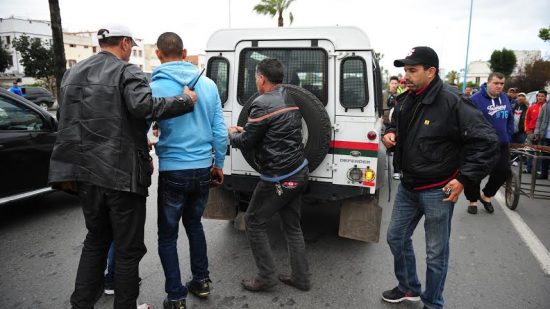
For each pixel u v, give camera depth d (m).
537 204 6.14
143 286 3.33
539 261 3.98
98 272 2.57
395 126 3.00
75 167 2.33
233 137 3.16
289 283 3.40
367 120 3.66
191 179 2.78
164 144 2.72
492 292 3.35
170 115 2.42
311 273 3.65
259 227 3.16
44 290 3.26
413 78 2.57
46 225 4.74
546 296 3.29
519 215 5.55
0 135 4.41
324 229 4.74
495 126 5.08
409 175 2.73
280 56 3.85
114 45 2.45
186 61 2.81
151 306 3.04
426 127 2.58
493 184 5.29
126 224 2.42
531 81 27.75
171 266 2.86
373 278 3.56
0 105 4.50
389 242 3.02
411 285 3.11
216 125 2.94
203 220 4.98
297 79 3.83
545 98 8.77
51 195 5.95
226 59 4.01
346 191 3.78
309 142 3.55
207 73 4.08
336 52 3.68
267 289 3.29
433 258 2.74
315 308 3.06
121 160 2.32
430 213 2.68
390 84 8.91
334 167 3.79
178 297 2.91
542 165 7.91
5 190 4.50
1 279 3.43
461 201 6.22
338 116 3.72
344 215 3.89
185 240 4.31
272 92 3.03
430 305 2.86
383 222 5.13
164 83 2.65
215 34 4.00
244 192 4.19
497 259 4.03
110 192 2.34
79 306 2.50
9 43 54.06
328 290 3.34
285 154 2.99
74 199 5.78
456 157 2.60
